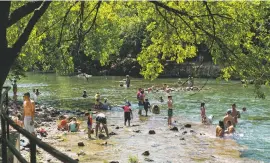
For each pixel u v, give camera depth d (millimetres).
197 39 9344
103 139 19641
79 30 8867
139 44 62250
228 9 8461
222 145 18391
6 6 6379
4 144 6156
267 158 15891
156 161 15445
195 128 22688
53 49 11266
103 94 40281
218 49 8258
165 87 43688
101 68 65125
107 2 10648
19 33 11477
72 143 18562
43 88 46594
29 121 15414
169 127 23016
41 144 3332
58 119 25719
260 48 8039
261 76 7809
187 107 30750
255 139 19609
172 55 10664
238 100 33875
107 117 26938
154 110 28562
